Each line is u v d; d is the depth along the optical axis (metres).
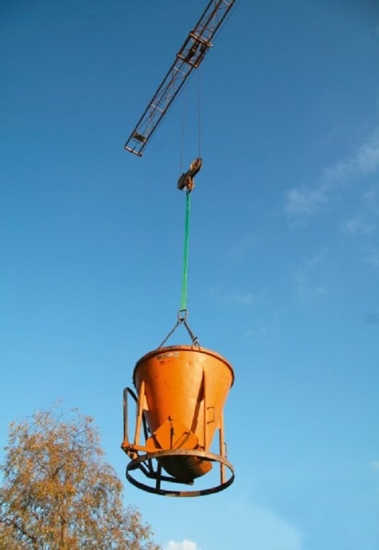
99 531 20.75
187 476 8.59
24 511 19.70
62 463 21.55
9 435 22.09
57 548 19.14
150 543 22.08
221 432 8.83
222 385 9.12
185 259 12.41
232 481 8.10
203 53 30.73
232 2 28.69
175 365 8.84
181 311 9.99
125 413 8.59
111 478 22.06
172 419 8.45
